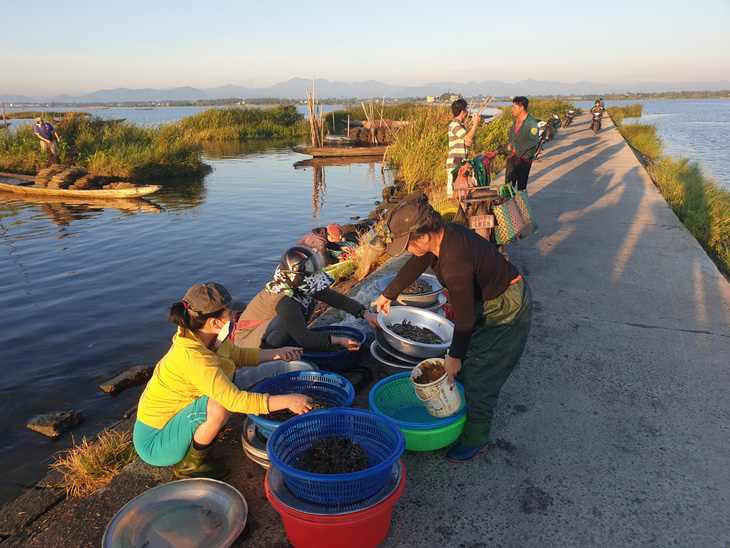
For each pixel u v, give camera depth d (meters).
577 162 14.75
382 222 9.29
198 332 2.68
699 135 44.31
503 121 20.50
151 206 15.90
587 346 4.27
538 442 3.11
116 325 7.14
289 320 3.60
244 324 3.92
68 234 12.45
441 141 16.91
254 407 2.60
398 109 40.34
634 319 4.76
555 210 9.03
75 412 4.92
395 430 2.46
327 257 8.26
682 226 7.86
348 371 3.92
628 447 3.05
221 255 10.55
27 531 3.04
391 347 3.79
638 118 62.78
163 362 2.68
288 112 47.22
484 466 2.91
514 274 2.69
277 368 3.54
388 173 22.17
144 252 10.84
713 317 4.77
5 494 3.88
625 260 6.38
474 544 2.39
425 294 4.39
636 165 13.88
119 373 5.80
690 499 2.64
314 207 15.42
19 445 4.54
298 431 2.58
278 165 25.59
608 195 10.20
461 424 2.95
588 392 3.62
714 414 3.34
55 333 6.89
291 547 2.39
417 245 2.54
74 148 22.22
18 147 21.94
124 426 4.55
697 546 2.35
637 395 3.57
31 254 10.75
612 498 2.66
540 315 4.87
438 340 3.97
